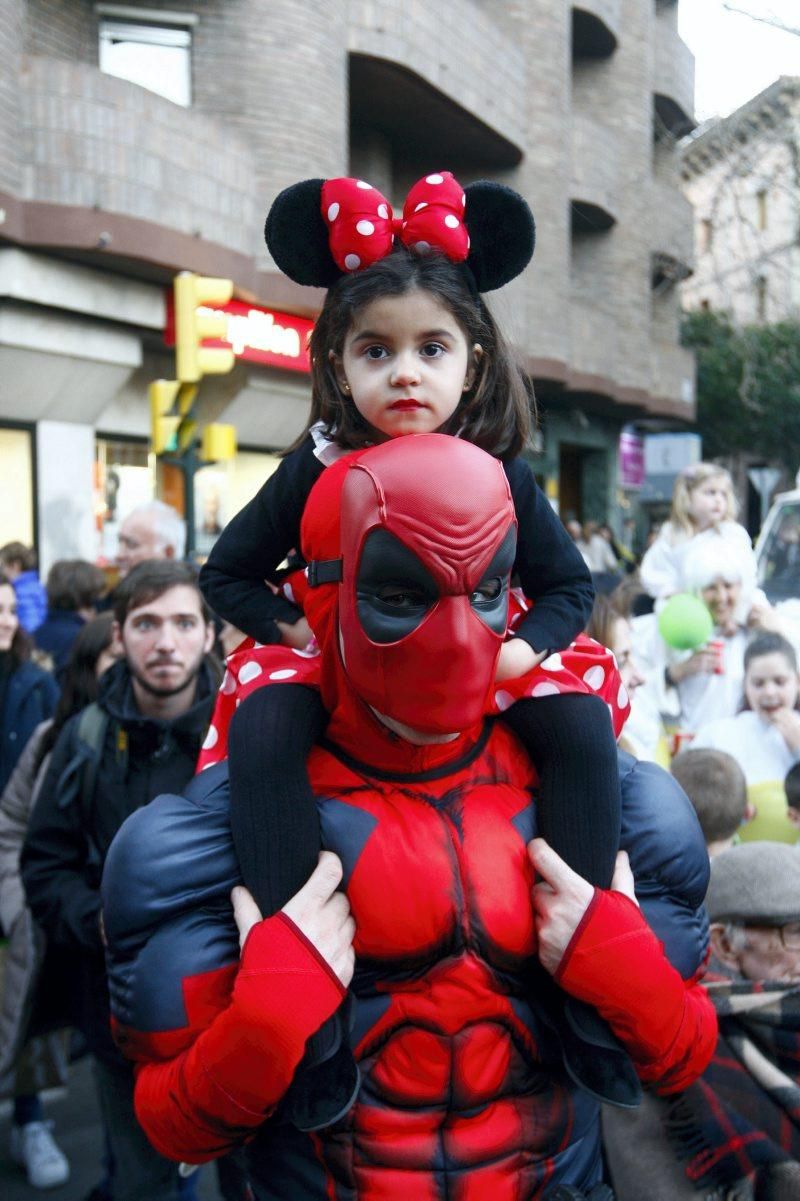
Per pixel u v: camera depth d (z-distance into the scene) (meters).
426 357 1.36
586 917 1.36
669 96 22.41
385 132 15.26
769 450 27.84
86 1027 2.68
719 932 2.14
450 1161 1.38
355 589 1.22
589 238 20.14
